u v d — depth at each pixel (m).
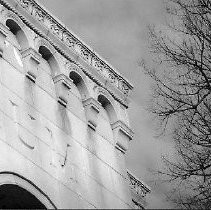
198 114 19.08
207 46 19.47
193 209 18.44
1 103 22.61
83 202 23.78
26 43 25.06
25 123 23.16
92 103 26.83
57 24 26.97
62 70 26.06
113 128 27.92
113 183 25.94
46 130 23.94
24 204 22.16
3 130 22.08
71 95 26.28
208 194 18.67
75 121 25.73
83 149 25.34
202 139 18.95
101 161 26.02
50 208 22.39
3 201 21.98
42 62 25.64
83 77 27.23
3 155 21.52
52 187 22.83
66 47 26.94
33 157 22.67
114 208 25.06
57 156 23.77
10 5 25.09
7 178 21.30
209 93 18.83
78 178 24.22
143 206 27.22
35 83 24.66
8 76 23.58
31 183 22.06
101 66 28.58
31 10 26.02
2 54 23.77
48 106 24.72
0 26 24.03
